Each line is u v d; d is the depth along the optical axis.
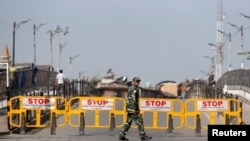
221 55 85.25
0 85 35.22
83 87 64.06
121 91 142.50
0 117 31.25
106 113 39.19
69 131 27.80
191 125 31.09
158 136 25.72
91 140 23.28
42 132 27.19
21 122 26.00
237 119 27.70
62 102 32.62
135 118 22.97
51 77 62.22
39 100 26.22
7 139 23.36
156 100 25.98
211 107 26.55
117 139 23.72
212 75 74.88
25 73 43.16
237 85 62.09
